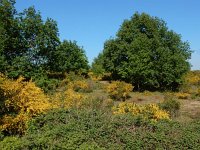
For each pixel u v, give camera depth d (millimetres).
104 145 9328
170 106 21703
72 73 43375
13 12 29594
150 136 9633
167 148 9461
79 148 8664
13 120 11617
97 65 53750
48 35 30875
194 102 31219
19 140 9305
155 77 40688
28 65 29609
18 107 12117
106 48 44750
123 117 10781
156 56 41188
